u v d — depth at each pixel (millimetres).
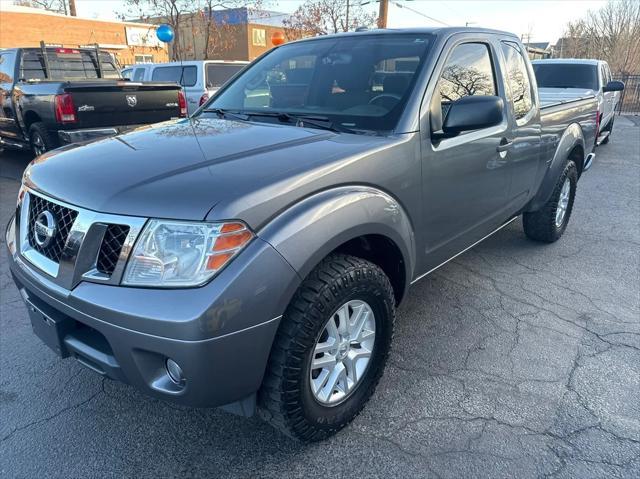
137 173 2104
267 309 1894
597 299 3832
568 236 5250
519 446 2375
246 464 2297
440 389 2785
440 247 3035
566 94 7723
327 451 2361
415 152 2607
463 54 3176
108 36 27031
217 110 3375
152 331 1803
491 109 2576
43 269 2145
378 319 2496
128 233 1881
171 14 22688
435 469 2254
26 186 2439
